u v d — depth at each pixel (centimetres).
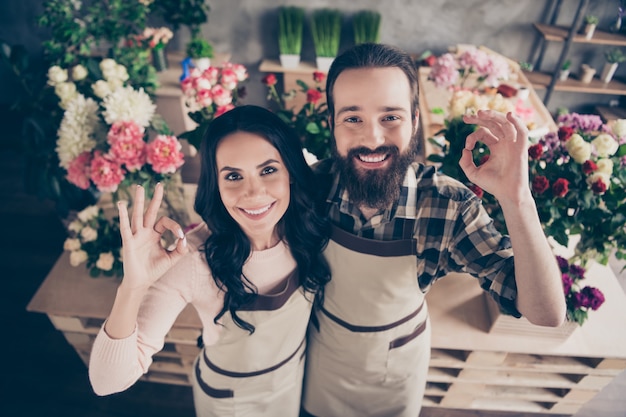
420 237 108
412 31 379
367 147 94
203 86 145
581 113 405
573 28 335
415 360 134
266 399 131
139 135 139
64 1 199
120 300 87
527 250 87
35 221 312
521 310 94
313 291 118
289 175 102
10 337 242
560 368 168
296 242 110
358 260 111
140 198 84
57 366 229
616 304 168
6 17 380
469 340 157
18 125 404
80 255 162
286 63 378
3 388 220
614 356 154
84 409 213
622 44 338
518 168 84
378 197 100
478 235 102
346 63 93
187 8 299
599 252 136
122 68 157
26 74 166
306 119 164
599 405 215
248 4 374
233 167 93
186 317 170
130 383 93
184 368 200
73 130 139
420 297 122
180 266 103
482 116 87
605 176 123
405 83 93
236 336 114
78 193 169
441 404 203
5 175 351
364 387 138
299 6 372
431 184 107
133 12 202
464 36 379
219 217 103
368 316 120
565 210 131
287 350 125
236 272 103
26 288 267
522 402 203
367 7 370
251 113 95
